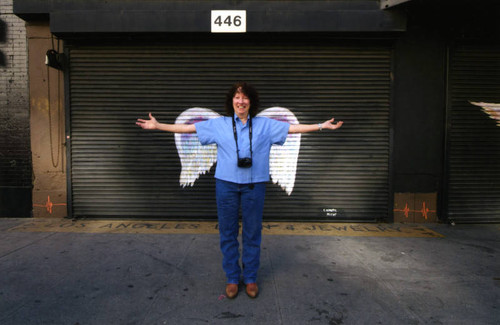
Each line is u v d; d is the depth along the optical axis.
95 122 4.91
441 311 2.35
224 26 4.53
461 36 4.83
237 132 2.50
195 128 2.54
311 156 4.95
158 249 3.68
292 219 5.00
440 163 4.95
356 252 3.62
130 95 4.90
